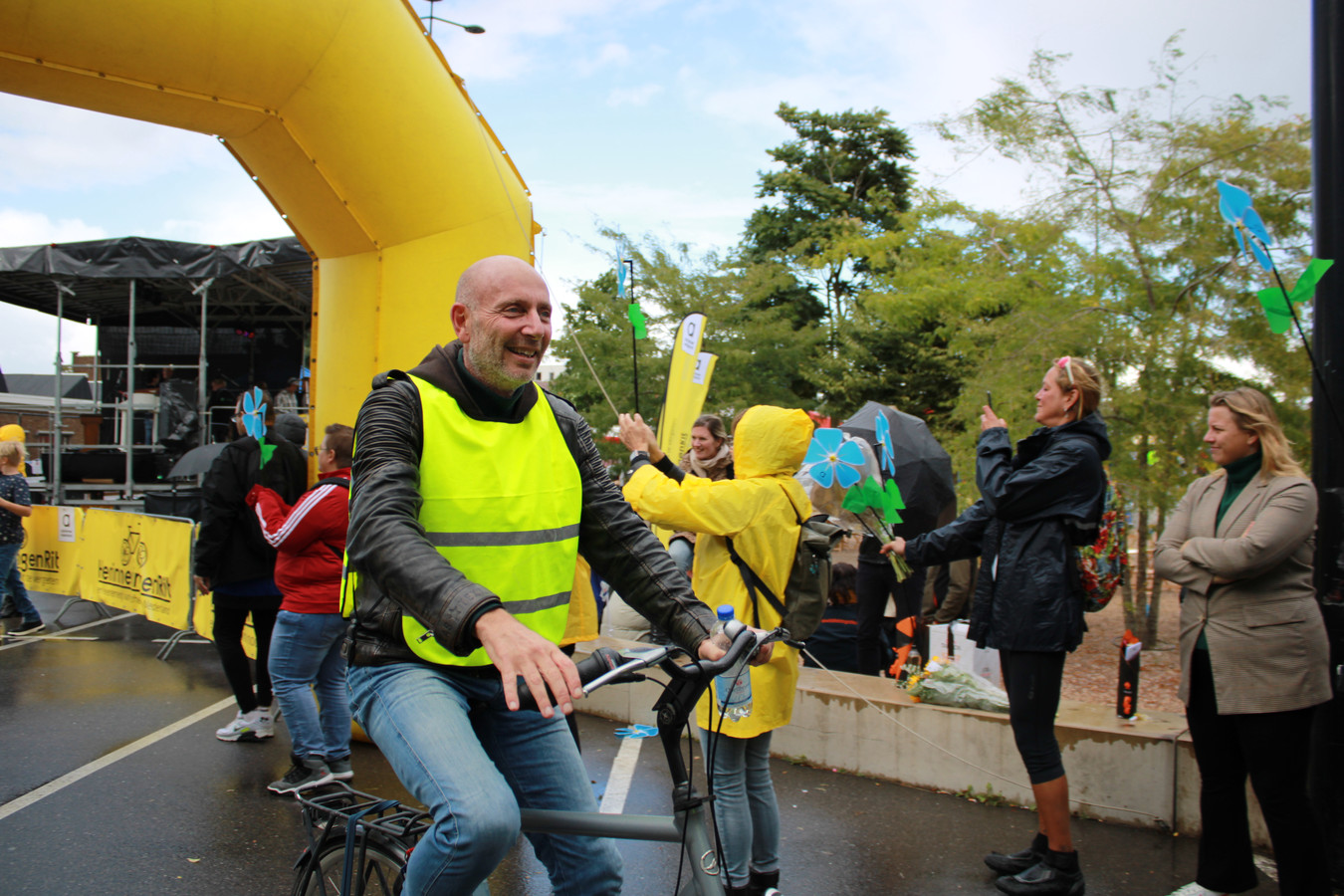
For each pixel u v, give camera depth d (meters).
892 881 3.33
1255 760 2.89
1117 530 3.23
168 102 4.38
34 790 4.17
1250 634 2.90
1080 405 3.29
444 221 4.88
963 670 4.59
